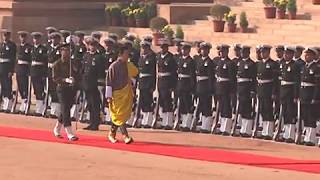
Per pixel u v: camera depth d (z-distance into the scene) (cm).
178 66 4706
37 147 3950
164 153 3838
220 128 4606
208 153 3862
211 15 7394
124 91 4075
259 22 7081
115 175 3259
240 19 7000
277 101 4388
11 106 5394
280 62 4375
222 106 4575
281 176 3288
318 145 4266
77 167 3431
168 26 7006
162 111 4788
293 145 4241
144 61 4769
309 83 4225
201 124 4672
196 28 7362
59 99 4216
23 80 5291
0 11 7912
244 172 3369
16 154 3734
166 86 4719
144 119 4834
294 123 4322
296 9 7019
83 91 4950
